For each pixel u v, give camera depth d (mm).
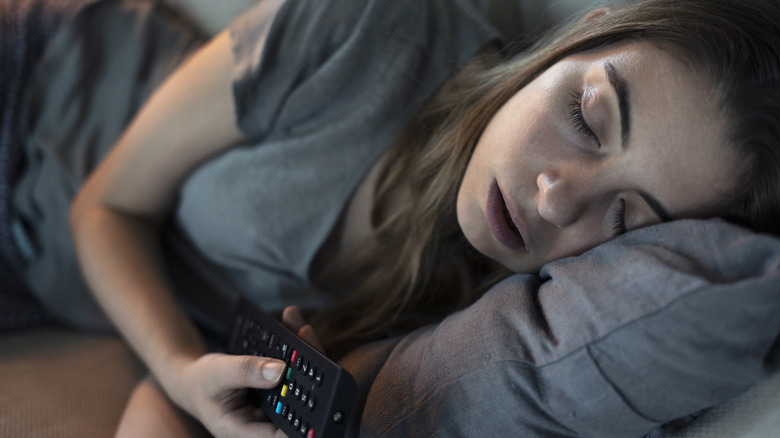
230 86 766
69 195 950
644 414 476
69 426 721
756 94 526
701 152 528
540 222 587
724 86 524
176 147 808
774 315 433
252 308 664
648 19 578
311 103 761
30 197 940
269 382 544
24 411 725
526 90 627
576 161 559
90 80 1003
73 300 940
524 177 584
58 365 837
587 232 574
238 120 758
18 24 975
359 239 812
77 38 988
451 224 750
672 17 566
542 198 554
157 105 816
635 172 538
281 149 779
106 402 789
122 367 870
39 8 990
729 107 524
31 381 787
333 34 750
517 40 803
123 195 838
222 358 603
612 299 478
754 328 435
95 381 823
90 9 1007
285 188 785
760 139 526
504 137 613
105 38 1021
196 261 904
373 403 547
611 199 561
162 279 813
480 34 797
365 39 748
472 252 771
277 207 791
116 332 958
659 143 529
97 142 996
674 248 491
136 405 714
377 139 769
